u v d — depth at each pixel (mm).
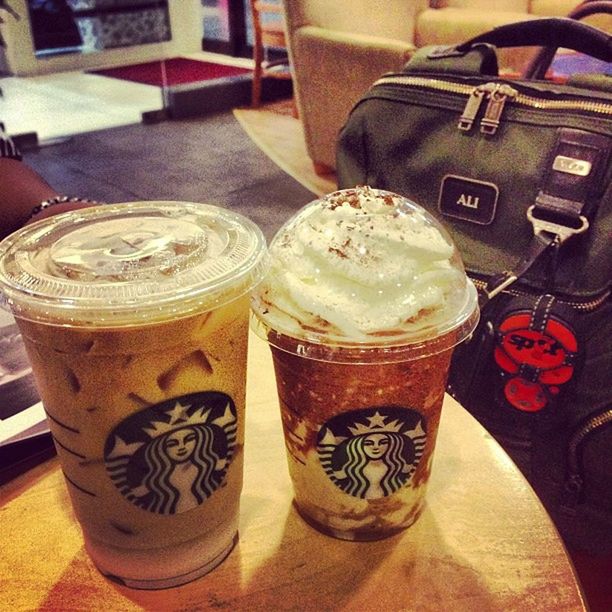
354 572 325
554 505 583
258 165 2170
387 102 633
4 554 337
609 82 565
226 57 4242
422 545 340
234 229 312
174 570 313
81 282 262
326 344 291
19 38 3727
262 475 384
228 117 2846
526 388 540
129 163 2238
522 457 573
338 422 315
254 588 318
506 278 528
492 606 310
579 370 523
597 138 520
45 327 255
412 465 328
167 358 266
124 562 309
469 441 407
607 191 516
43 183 661
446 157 592
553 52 707
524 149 554
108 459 281
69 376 267
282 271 311
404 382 306
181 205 341
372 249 299
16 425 389
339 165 676
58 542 344
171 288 258
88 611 308
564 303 524
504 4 2107
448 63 626
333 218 313
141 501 291
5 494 374
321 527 347
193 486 295
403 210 323
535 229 530
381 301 297
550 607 309
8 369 434
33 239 306
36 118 2879
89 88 3473
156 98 3223
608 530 572
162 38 4273
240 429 312
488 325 544
